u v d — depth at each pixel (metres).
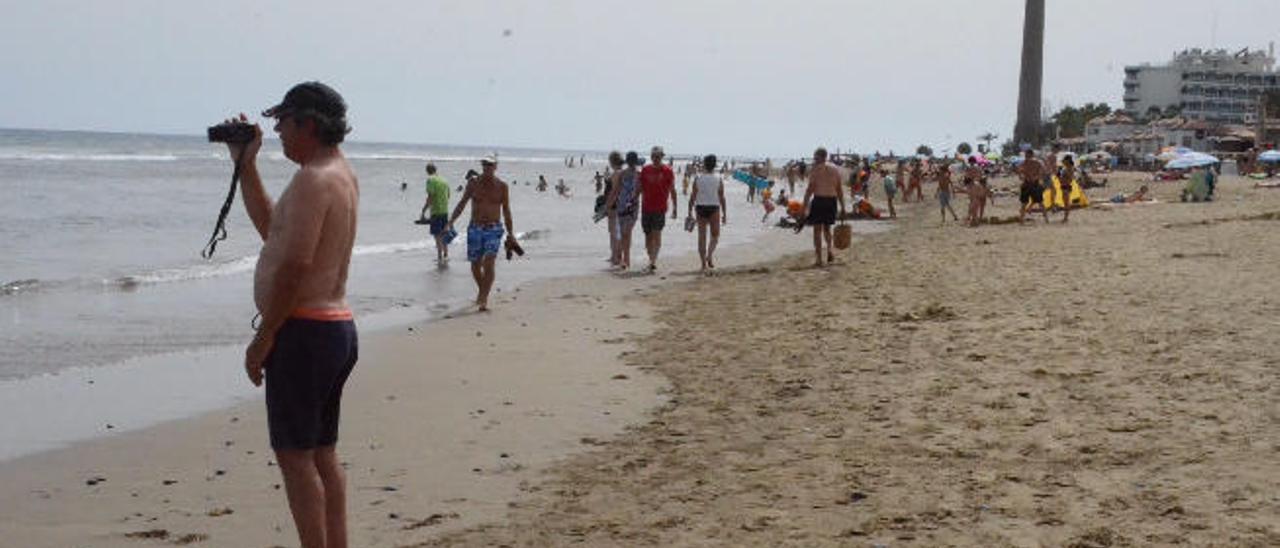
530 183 88.12
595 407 8.10
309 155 4.14
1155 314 10.48
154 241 25.02
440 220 19.69
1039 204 29.16
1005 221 28.00
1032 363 8.59
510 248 13.76
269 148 132.25
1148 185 50.06
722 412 7.73
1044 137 124.44
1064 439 6.39
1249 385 7.37
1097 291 12.39
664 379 9.05
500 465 6.57
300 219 3.96
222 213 4.45
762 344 10.41
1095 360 8.53
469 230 13.51
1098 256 16.70
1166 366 8.14
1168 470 5.64
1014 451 6.22
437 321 12.82
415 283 17.12
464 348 10.82
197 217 33.19
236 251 22.97
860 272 16.34
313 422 4.09
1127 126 137.25
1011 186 57.94
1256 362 8.08
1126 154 108.31
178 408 8.48
